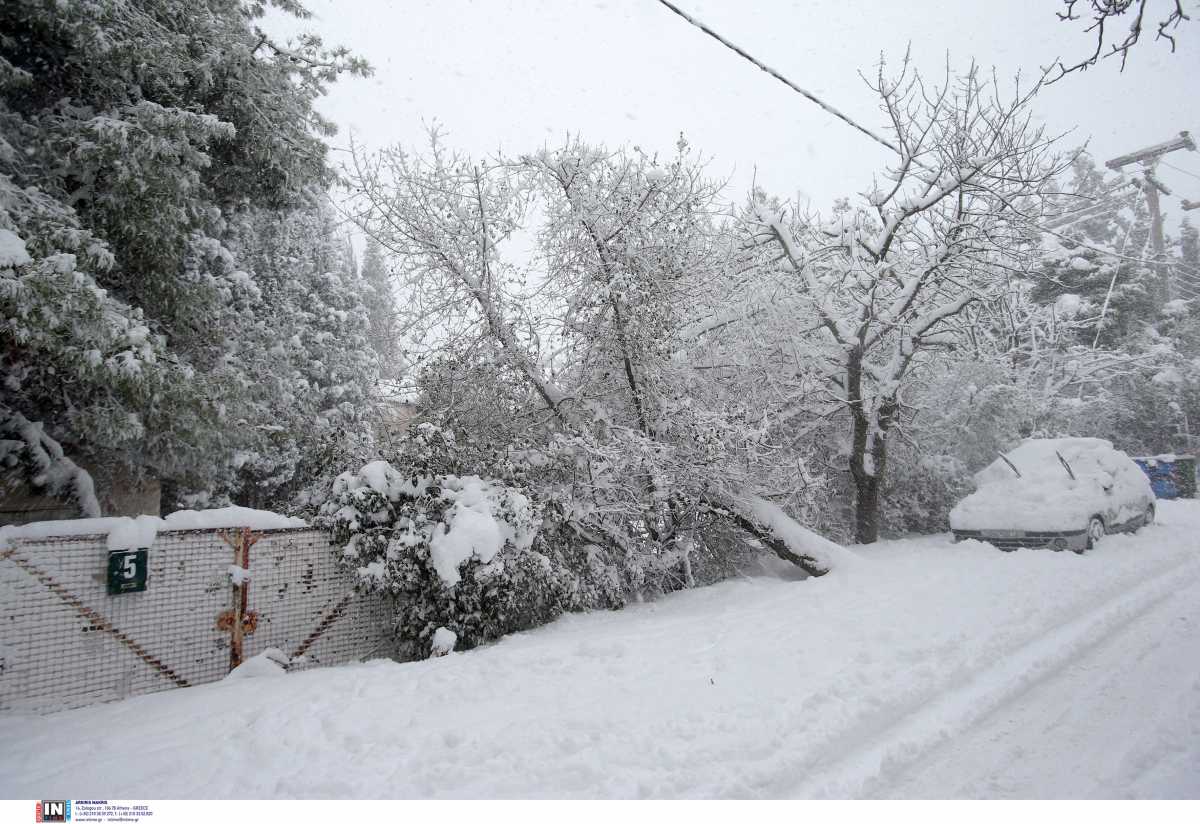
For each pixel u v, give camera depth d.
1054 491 11.77
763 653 5.99
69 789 3.84
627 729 4.40
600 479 8.80
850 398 12.31
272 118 11.34
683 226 10.03
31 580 5.33
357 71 12.64
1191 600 7.77
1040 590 8.08
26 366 8.50
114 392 8.73
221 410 9.30
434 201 9.70
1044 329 23.50
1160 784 3.73
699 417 9.03
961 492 14.78
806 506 11.03
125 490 10.76
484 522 7.01
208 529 6.32
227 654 6.32
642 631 7.11
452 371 9.47
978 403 14.76
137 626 5.83
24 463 9.01
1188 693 4.98
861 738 4.40
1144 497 13.39
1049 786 3.76
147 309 10.09
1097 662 5.80
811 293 12.52
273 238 21.38
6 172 8.53
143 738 4.58
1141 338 30.64
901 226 12.56
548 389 9.89
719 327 11.12
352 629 7.28
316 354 23.06
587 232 9.65
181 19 10.30
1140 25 6.18
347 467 8.55
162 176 9.08
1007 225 11.98
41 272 7.17
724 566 10.70
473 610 7.37
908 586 8.51
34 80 9.28
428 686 5.45
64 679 5.40
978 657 5.83
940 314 11.91
